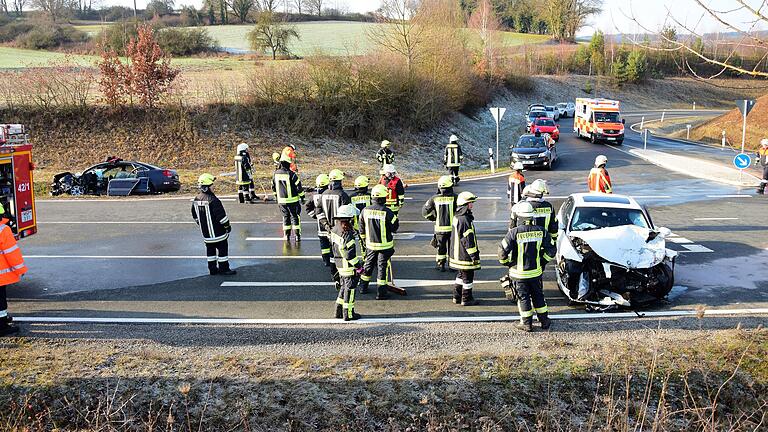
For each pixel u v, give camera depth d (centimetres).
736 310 909
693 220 1558
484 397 665
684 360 737
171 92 2950
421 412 640
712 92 8556
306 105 3062
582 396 676
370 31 3678
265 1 8431
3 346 764
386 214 952
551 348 766
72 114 2703
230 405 644
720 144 3878
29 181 1092
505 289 970
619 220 1040
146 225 1523
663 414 621
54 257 1218
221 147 2688
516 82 6412
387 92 3269
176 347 768
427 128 3538
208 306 928
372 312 905
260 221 1580
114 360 724
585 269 943
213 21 8356
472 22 6003
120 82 2766
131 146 2602
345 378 688
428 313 901
